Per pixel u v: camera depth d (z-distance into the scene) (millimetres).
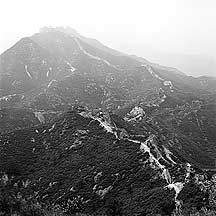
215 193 78250
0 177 123312
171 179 95188
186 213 74938
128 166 109438
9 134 154750
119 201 94188
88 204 100000
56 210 78750
